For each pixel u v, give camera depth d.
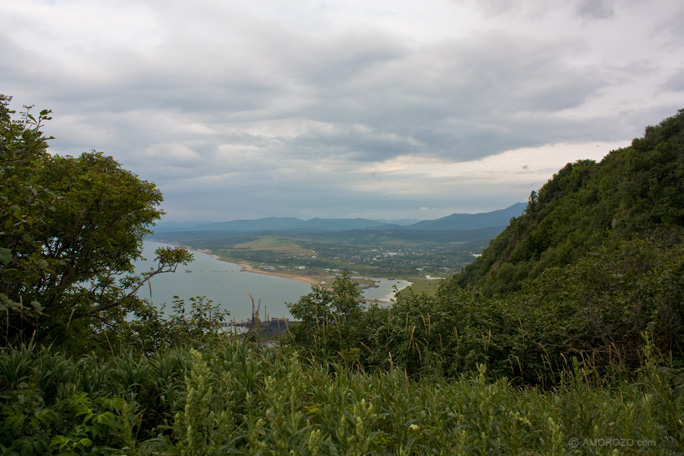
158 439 2.85
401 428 2.69
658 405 2.78
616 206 34.69
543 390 5.26
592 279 8.23
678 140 33.28
